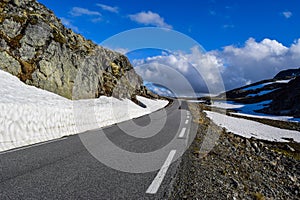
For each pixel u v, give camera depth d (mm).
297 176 10008
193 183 5047
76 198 3869
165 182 4898
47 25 24672
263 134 25984
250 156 10891
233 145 12461
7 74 19969
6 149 7484
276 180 8305
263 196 5406
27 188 4195
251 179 7062
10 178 4672
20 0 24344
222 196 4602
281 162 12453
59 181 4625
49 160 6160
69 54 25688
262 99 115188
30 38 22359
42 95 19984
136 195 4125
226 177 6133
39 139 9141
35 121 9211
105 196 4008
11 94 17031
